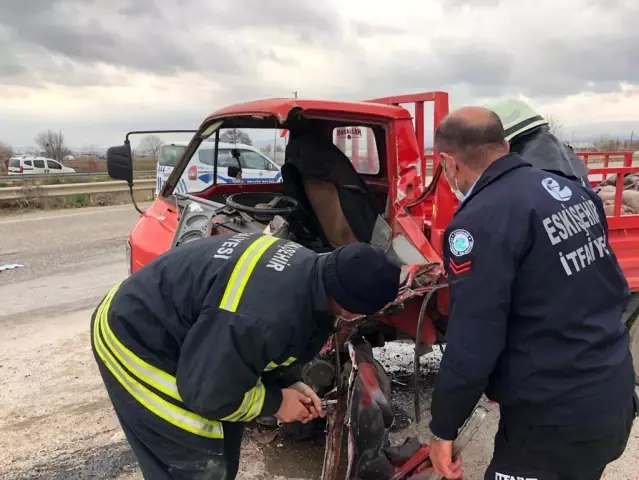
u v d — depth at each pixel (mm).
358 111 3359
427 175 4965
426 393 4199
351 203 3564
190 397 1869
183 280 2016
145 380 2020
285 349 1906
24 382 4367
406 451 2719
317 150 3545
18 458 3342
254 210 3580
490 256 1817
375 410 2648
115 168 4285
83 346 5121
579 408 1861
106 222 12984
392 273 1845
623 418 1931
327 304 1872
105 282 7414
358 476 2650
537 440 1934
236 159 4926
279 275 1888
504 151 2053
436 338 3494
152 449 2088
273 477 3166
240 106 3666
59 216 13695
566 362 1855
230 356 1798
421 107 4141
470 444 3486
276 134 4059
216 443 2053
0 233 11305
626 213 4363
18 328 5598
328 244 3791
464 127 2016
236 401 1890
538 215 1852
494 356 1836
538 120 3176
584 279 1880
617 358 1909
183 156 4359
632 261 4062
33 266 8383
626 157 5625
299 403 2201
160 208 4371
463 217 1899
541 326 1858
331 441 2797
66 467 3262
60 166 30547
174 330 1990
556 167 3035
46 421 3781
